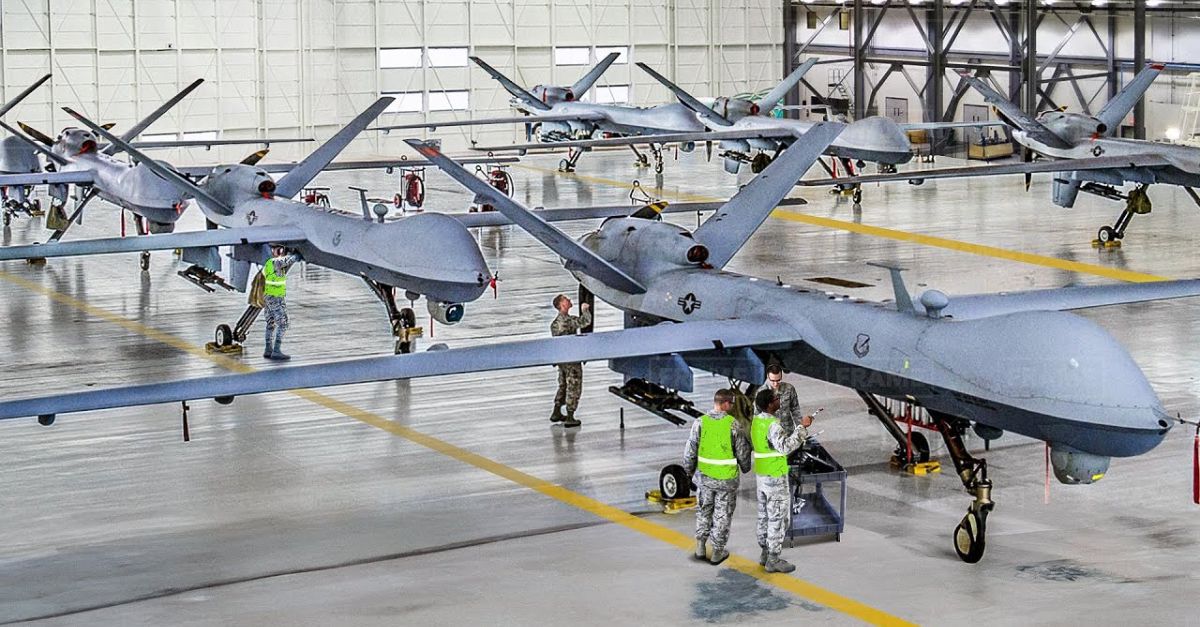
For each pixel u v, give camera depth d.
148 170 30.72
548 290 28.83
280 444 18.31
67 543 14.64
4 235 36.00
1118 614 12.44
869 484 16.44
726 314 17.17
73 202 41.28
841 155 39.34
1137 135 42.56
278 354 22.95
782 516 13.50
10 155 36.66
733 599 12.94
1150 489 16.05
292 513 15.59
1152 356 22.45
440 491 16.34
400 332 23.11
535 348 15.07
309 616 12.65
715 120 43.72
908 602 12.80
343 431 18.91
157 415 19.67
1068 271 29.53
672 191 42.94
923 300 14.84
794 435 13.46
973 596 12.93
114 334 24.92
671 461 17.48
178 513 15.59
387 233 23.03
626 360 16.62
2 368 22.38
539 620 12.51
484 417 19.58
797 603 12.82
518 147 37.84
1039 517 15.20
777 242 33.81
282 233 24.61
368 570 13.82
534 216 17.61
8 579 13.62
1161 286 17.77
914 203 40.19
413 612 12.73
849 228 35.81
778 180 19.97
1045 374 13.16
